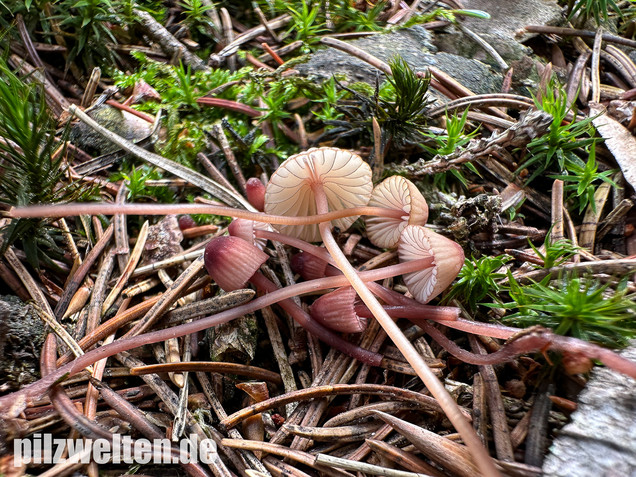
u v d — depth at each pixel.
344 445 0.14
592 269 0.16
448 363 0.15
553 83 0.18
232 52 0.20
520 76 0.19
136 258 0.16
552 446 0.13
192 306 0.16
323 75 0.19
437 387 0.13
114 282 0.16
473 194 0.17
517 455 0.14
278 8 0.21
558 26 0.21
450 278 0.15
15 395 0.14
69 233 0.16
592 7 0.20
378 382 0.15
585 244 0.17
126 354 0.15
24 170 0.16
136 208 0.15
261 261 0.15
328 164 0.15
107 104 0.18
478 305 0.16
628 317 0.14
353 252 0.17
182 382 0.15
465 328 0.15
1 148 0.15
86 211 0.14
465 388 0.15
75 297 0.16
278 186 0.15
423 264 0.15
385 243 0.17
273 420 0.15
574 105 0.18
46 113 0.16
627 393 0.13
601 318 0.14
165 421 0.14
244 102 0.19
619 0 0.22
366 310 0.15
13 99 0.15
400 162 0.18
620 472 0.13
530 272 0.16
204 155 0.18
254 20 0.21
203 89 0.19
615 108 0.18
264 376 0.15
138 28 0.20
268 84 0.19
